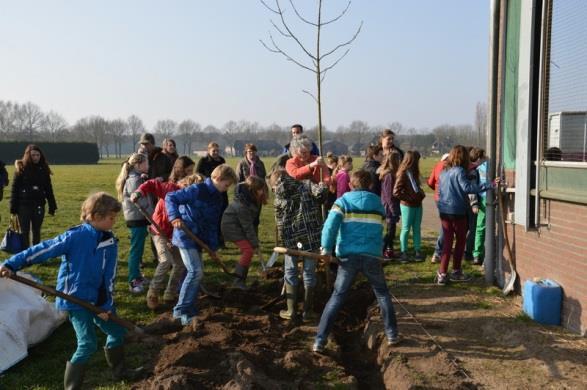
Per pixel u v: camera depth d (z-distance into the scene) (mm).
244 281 7398
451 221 7586
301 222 6250
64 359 5184
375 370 5324
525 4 6504
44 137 108375
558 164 5910
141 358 5227
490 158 7426
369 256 5273
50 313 5645
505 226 7180
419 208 9148
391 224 9273
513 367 4863
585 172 5434
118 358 4809
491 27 7324
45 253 4191
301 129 9555
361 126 114500
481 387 4484
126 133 137875
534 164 6484
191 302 6078
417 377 4582
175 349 5082
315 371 4945
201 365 4855
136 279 7422
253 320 6203
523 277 6809
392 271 8539
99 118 113438
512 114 6922
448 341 5484
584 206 5473
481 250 8906
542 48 6184
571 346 5250
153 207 7449
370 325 5980
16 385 4676
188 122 143750
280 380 4727
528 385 4516
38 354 5301
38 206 9180
